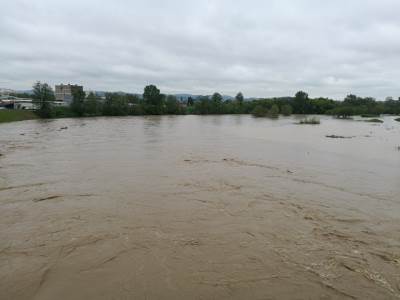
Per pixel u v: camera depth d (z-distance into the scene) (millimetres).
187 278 10891
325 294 10164
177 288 10352
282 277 11016
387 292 10273
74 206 17438
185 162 29188
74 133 54656
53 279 10820
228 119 105125
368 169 27922
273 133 59188
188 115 133000
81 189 20453
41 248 12844
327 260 12125
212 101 143875
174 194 19609
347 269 11539
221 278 10914
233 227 14922
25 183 21672
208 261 11953
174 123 83188
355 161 31609
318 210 17344
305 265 11773
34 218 15781
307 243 13453
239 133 58219
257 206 17734
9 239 13586
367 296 10078
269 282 10727
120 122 84750
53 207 17250
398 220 16188
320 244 13391
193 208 17281
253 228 14836
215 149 37562
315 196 19797
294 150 37969
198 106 140875
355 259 12219
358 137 53812
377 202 18938
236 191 20375
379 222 15891
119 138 47688
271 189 20969
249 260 12055
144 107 126562
